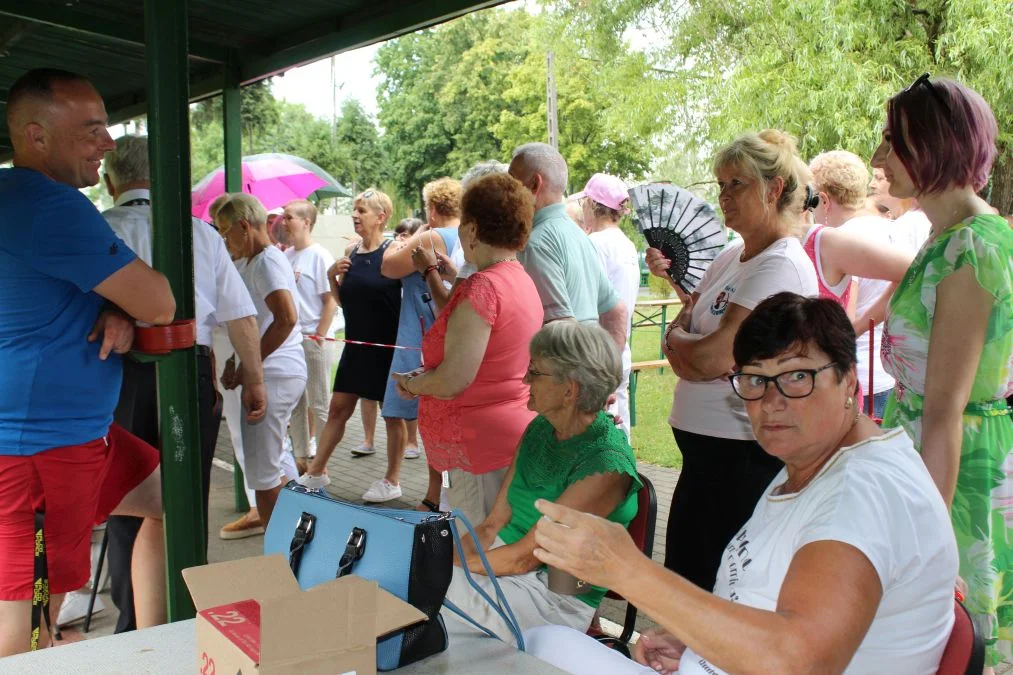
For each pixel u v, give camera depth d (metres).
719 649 1.29
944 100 2.04
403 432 5.45
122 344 2.47
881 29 11.97
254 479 4.44
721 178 2.66
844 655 1.29
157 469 2.95
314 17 4.61
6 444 2.35
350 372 5.51
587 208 5.12
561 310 3.53
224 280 3.80
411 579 1.56
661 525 5.00
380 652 1.54
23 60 5.75
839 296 2.90
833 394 1.54
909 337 2.14
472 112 38.06
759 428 1.60
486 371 3.13
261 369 4.00
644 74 18.61
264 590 1.51
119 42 5.14
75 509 2.48
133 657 1.58
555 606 2.45
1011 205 11.22
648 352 13.50
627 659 1.95
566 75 27.56
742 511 2.64
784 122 12.63
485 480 3.21
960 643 1.51
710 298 2.79
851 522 1.38
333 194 12.91
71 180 2.48
